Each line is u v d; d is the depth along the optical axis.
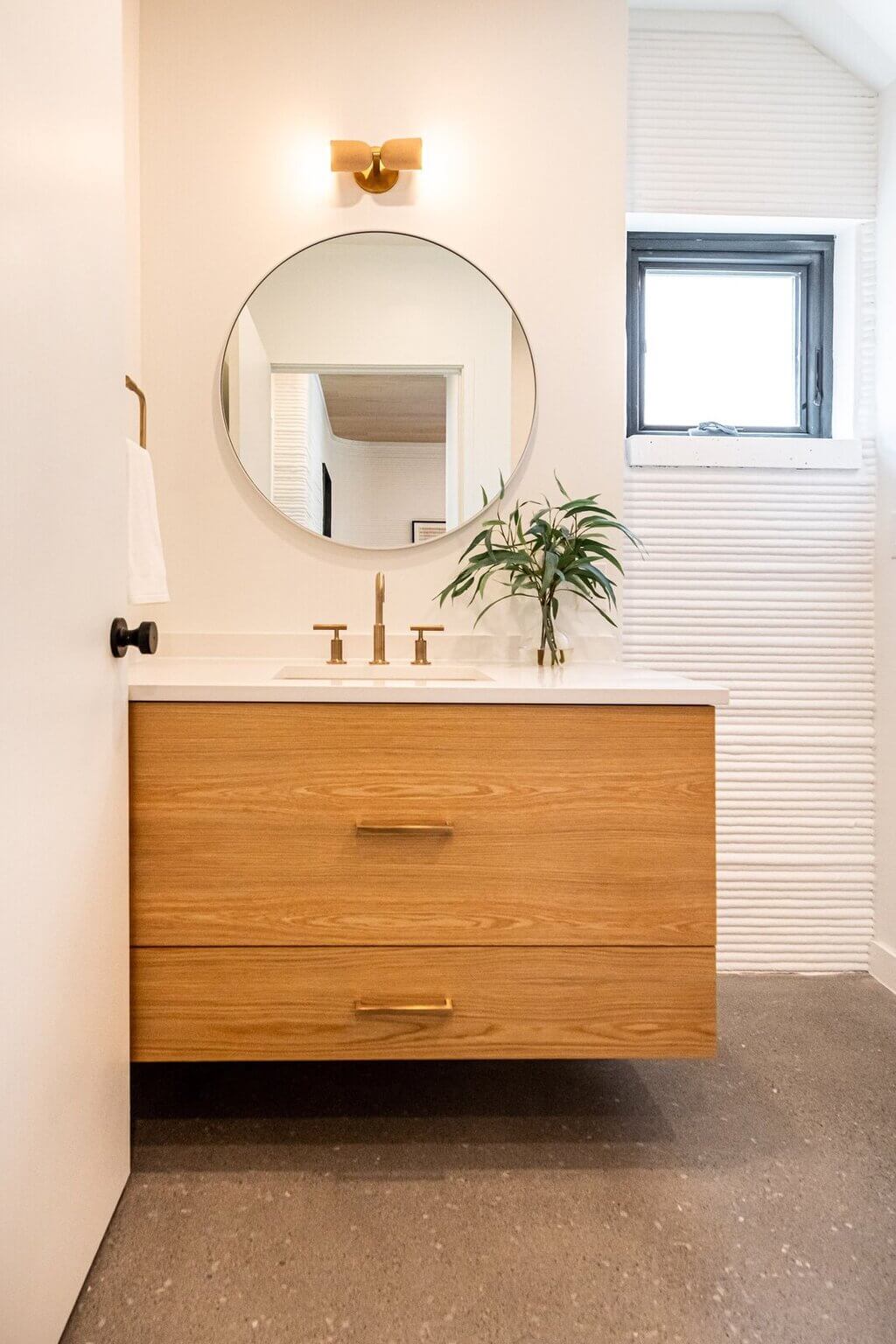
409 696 1.34
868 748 2.22
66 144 1.01
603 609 2.07
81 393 1.07
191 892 1.34
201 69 1.95
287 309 1.97
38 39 0.92
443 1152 1.42
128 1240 1.20
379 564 2.01
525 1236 1.22
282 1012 1.35
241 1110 1.54
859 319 2.23
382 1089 1.62
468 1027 1.36
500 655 2.02
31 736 0.92
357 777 1.35
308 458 1.99
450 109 1.99
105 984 1.19
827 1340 1.05
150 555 1.56
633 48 2.14
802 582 2.20
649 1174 1.36
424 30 1.98
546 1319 1.08
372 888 1.35
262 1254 1.18
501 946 1.36
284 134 1.97
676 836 1.37
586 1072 1.69
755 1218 1.26
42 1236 0.95
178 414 1.97
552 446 2.02
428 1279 1.14
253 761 1.34
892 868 2.13
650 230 2.25
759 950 2.22
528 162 2.00
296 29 1.96
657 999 1.37
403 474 2.00
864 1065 1.72
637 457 2.16
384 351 1.99
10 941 0.86
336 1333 1.06
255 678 1.45
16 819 0.88
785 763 2.22
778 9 2.13
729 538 2.19
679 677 1.57
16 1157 0.87
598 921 1.37
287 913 1.34
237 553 1.99
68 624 1.03
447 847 1.35
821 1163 1.40
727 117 2.15
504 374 2.00
